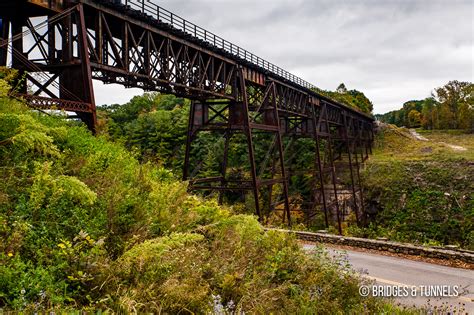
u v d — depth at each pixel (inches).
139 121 2603.3
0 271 155.4
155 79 689.0
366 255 591.2
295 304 253.0
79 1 520.1
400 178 2218.3
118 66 628.4
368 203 2155.5
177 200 332.5
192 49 806.5
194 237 237.5
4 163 246.5
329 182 2249.0
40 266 169.6
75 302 160.4
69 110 458.6
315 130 1336.1
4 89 310.0
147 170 343.0
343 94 3991.1
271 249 338.0
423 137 3282.5
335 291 296.0
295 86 1278.3
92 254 192.5
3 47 493.7
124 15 622.5
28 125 268.8
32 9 517.3
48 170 230.5
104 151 359.3
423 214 1936.5
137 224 247.9
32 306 143.0
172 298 190.2
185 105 2930.6
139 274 198.2
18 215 201.2
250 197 1889.8
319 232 772.6
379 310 284.5
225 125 928.3
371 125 3026.6
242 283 245.0
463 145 2807.6
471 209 1841.8
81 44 508.7
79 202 241.8
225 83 912.3
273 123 1050.1
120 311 167.2
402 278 447.5
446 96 3641.7
